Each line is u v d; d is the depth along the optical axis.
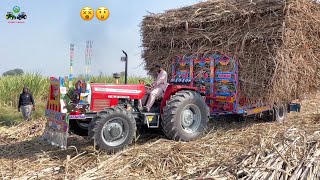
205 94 7.48
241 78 6.91
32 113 10.70
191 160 5.06
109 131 5.61
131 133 5.78
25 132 7.44
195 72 7.64
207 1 7.75
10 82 13.84
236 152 5.37
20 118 10.27
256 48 6.69
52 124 5.91
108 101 6.04
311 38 7.18
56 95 5.85
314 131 6.31
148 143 6.28
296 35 6.64
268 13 6.56
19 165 5.14
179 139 6.38
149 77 9.07
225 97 7.18
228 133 6.87
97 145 5.51
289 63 6.59
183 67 7.89
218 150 5.54
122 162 5.06
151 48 8.59
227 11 6.98
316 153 4.75
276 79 6.51
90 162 5.20
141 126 6.88
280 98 6.98
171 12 8.20
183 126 6.53
